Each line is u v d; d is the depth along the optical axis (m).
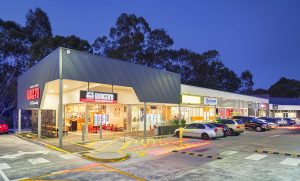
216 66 79.19
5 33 47.66
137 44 60.47
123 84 22.80
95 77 20.34
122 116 29.30
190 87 34.22
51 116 23.55
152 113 31.03
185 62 76.00
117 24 60.22
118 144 19.19
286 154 15.53
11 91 47.72
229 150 17.00
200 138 23.45
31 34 52.00
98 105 28.05
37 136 23.91
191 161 13.39
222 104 42.44
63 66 18.30
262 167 12.07
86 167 12.07
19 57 49.47
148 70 25.95
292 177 10.38
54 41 46.84
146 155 15.06
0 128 28.64
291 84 106.62
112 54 59.00
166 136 24.80
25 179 10.08
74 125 27.59
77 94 24.36
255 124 33.81
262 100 58.97
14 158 14.04
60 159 13.84
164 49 66.00
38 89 22.27
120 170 11.50
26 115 43.66
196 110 37.53
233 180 9.95
